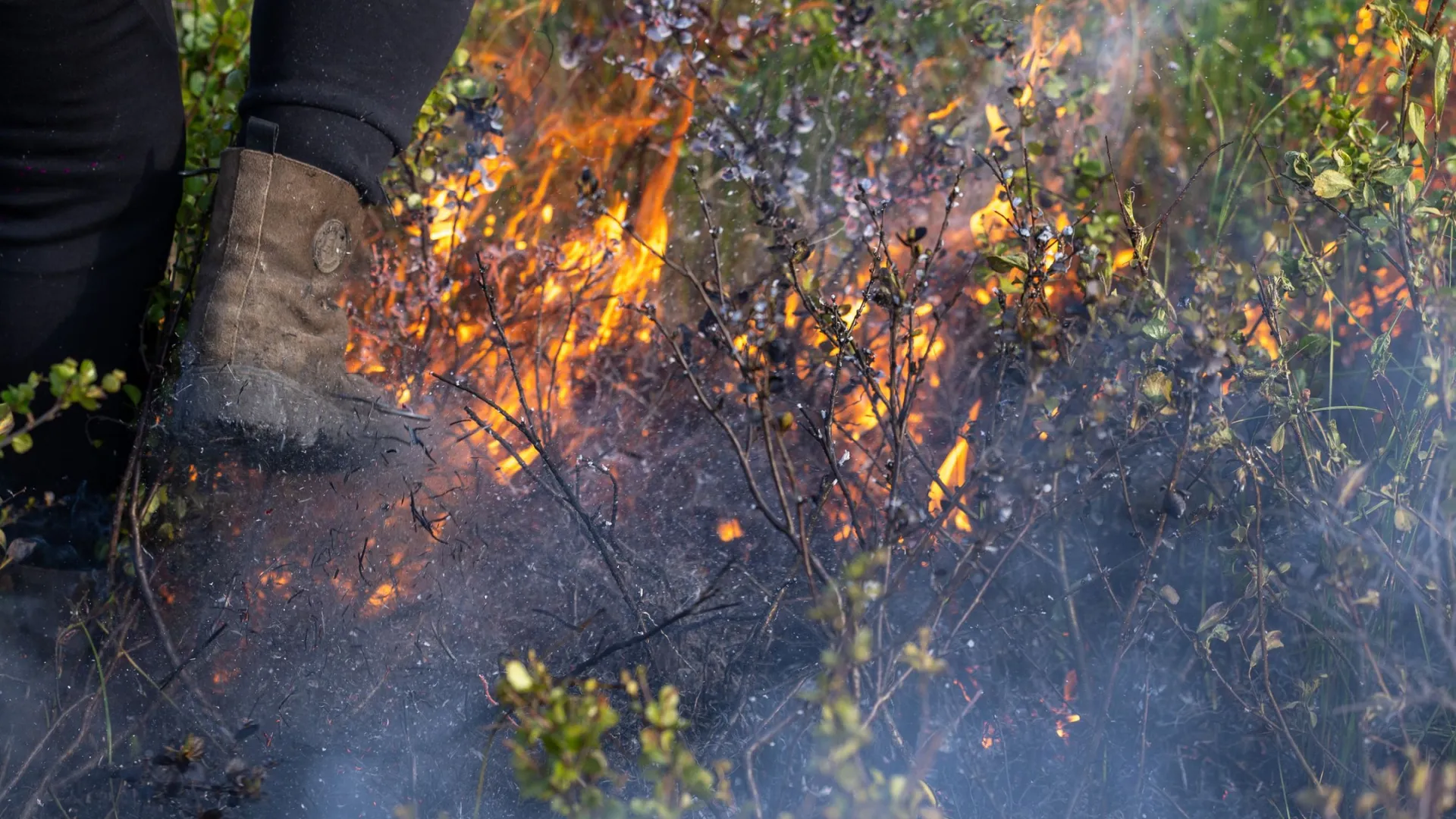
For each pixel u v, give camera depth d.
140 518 1.90
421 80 1.93
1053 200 2.60
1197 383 1.70
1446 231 1.99
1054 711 1.91
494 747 1.79
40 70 1.73
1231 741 1.88
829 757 1.21
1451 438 1.75
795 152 2.19
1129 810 1.77
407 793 1.72
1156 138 2.81
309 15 1.83
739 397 2.14
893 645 1.57
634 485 2.25
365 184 1.92
